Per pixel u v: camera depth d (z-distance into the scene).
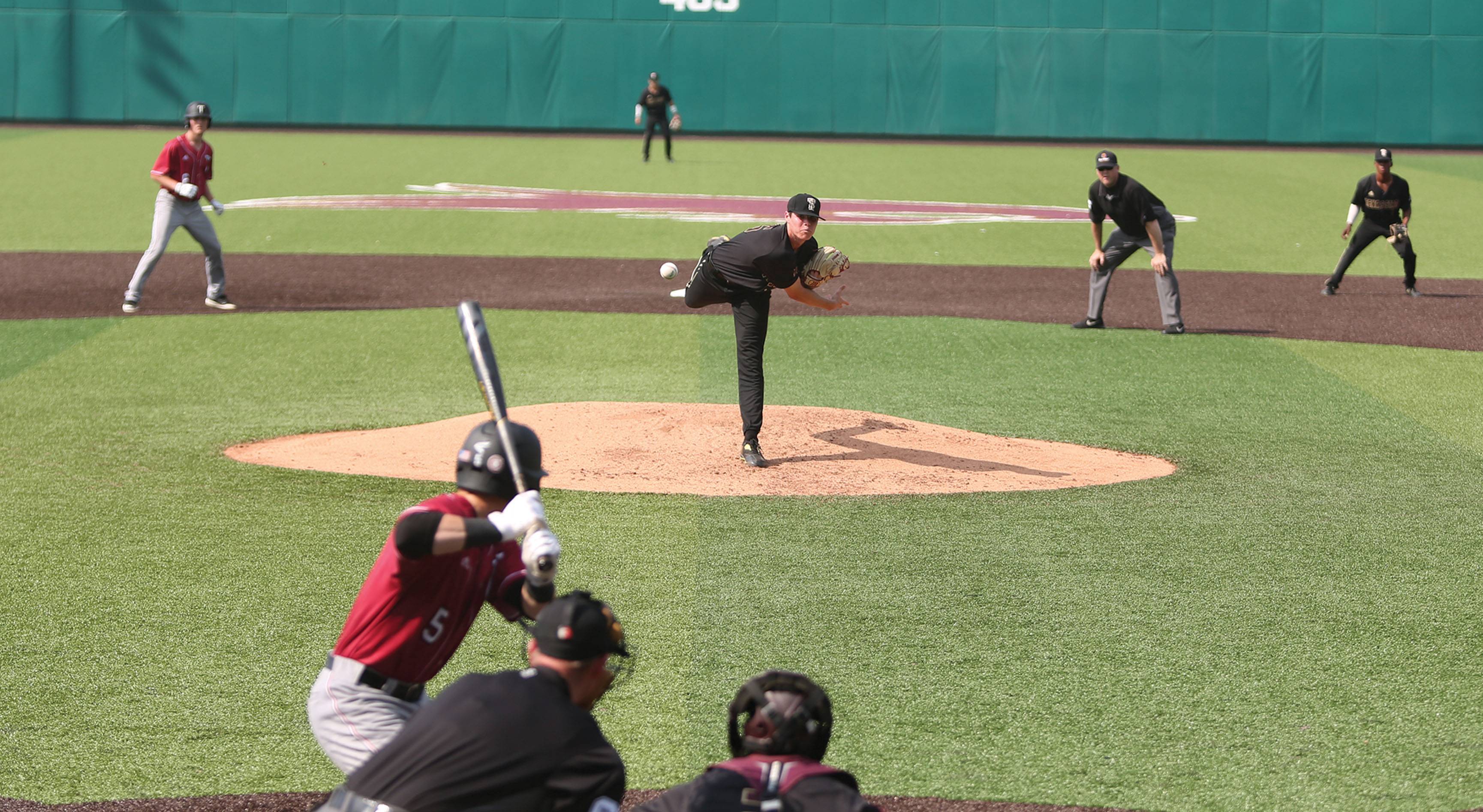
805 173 124.81
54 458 36.22
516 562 15.83
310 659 23.22
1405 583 27.67
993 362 50.66
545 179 117.69
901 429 40.06
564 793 12.50
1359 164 138.00
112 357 49.44
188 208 57.69
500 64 161.12
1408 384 47.09
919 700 21.75
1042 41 160.25
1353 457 37.94
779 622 25.12
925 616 25.53
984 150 151.12
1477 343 54.19
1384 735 20.59
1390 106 159.25
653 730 20.70
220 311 59.06
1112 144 160.38
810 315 59.81
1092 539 30.34
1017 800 18.53
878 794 18.67
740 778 11.98
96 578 27.11
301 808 18.30
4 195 99.88
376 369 48.56
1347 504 33.38
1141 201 54.06
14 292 62.84
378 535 30.03
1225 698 21.92
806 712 12.34
